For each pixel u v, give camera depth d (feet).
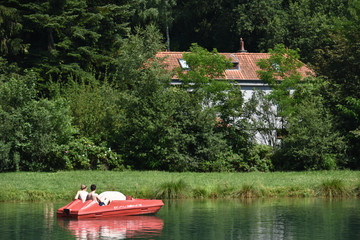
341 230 57.31
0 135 120.88
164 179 102.32
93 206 66.95
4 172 120.26
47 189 90.84
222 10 269.23
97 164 130.00
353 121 142.20
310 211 72.64
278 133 140.87
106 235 54.44
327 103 148.46
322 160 133.49
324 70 157.58
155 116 130.62
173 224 61.82
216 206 78.79
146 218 66.90
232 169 131.95
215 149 130.72
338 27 161.58
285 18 243.19
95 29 185.98
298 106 140.46
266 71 145.69
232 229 58.13
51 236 53.83
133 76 138.41
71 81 154.81
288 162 137.18
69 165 125.08
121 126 133.69
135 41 141.69
